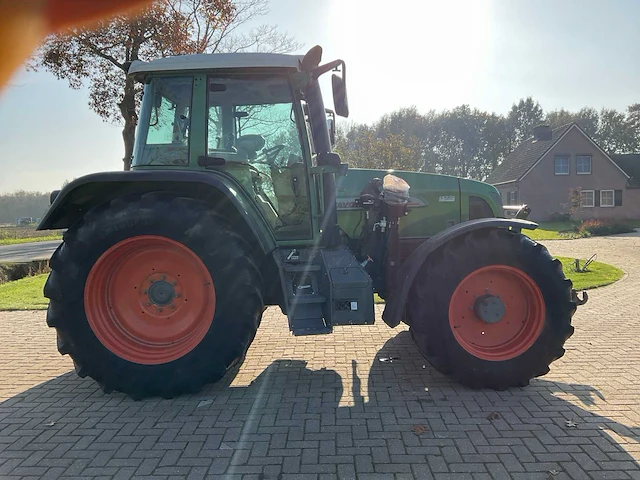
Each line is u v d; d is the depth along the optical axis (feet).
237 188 11.80
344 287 10.97
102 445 9.09
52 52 32.68
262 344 15.60
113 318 11.43
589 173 104.68
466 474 7.91
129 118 35.70
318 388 11.72
